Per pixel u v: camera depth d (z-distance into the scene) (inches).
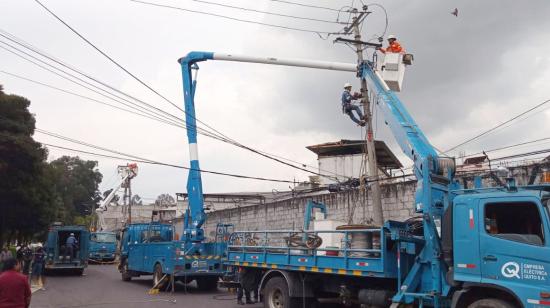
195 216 754.8
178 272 743.7
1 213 1200.8
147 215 3469.5
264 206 1167.6
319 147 1328.7
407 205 770.8
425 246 365.1
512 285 293.0
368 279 420.5
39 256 873.5
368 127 676.7
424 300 354.6
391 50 573.3
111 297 687.1
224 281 573.3
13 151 1053.2
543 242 285.3
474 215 320.2
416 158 405.1
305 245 458.6
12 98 1105.4
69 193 3843.5
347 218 882.8
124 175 2576.3
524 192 301.4
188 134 763.4
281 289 484.7
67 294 725.3
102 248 1681.8
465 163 738.8
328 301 515.8
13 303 293.1
